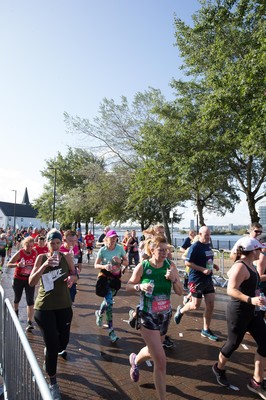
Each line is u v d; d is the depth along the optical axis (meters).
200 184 17.25
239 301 3.66
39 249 6.87
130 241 14.36
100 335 5.71
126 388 3.85
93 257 21.69
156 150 17.83
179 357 4.77
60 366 4.45
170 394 3.71
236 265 3.69
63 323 3.96
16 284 6.12
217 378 3.95
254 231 5.46
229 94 10.57
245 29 13.23
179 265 14.99
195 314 7.21
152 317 3.42
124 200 28.50
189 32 15.58
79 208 31.64
